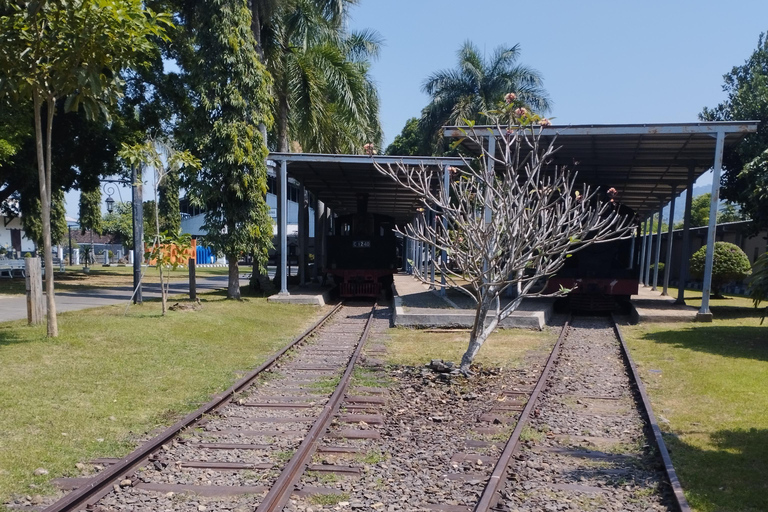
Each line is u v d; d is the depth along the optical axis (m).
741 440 5.55
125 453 5.16
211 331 10.96
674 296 19.98
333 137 20.95
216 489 4.51
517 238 8.12
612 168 17.73
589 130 12.84
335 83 19.47
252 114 15.90
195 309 13.38
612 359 9.67
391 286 21.59
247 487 4.55
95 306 14.37
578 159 16.45
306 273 23.39
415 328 12.98
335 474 4.89
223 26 15.19
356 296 20.62
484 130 13.45
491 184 8.19
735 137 13.80
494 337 11.76
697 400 6.95
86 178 23.28
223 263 49.75
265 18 18.62
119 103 20.86
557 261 8.20
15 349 8.12
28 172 20.03
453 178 15.89
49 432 5.47
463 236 8.68
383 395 7.38
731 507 4.18
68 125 19.98
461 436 5.91
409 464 5.12
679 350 9.99
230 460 5.12
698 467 4.91
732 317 14.36
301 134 19.80
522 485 4.72
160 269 12.04
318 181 21.12
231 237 15.93
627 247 15.81
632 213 15.82
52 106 8.77
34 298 10.20
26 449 5.04
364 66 23.58
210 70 15.45
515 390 7.64
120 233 56.31
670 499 4.43
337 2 18.83
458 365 8.85
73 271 30.86
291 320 13.88
